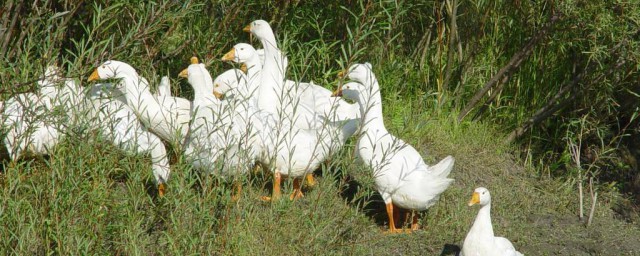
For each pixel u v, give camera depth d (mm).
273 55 9969
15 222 7164
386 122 11359
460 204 9867
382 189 9000
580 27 10688
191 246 7199
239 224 7859
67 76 7992
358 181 9938
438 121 11656
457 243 9055
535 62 11859
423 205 8922
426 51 12055
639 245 9555
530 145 11805
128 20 10227
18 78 8062
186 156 8438
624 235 9836
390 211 9094
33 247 7242
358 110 9703
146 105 9070
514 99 12039
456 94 12000
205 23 10945
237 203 7941
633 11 10141
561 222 10031
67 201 7184
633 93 10906
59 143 8039
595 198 9961
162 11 8859
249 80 10320
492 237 8180
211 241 7492
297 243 8008
